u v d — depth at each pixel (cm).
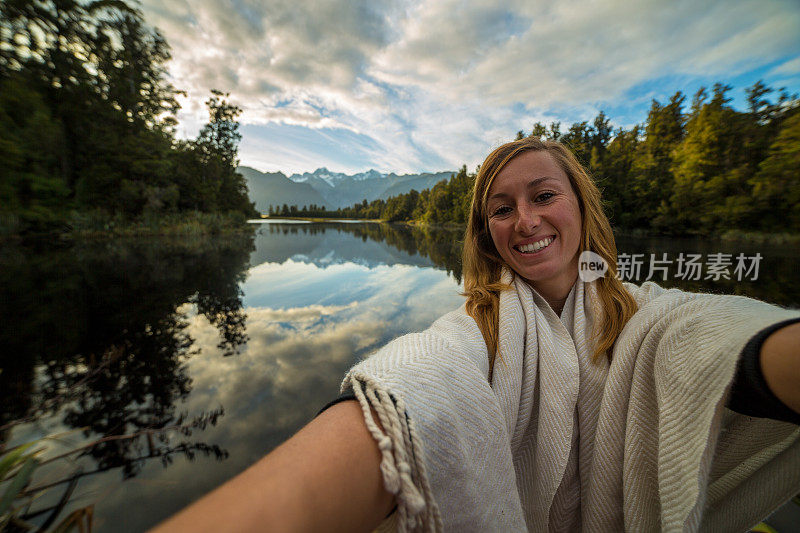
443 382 48
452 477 44
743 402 43
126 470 221
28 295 762
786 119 1959
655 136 3123
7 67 2398
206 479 212
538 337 85
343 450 36
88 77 2798
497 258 101
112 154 2733
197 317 595
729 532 65
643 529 61
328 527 32
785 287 674
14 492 160
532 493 81
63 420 283
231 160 4341
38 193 2192
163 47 3281
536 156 87
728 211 1930
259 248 1991
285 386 338
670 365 54
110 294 778
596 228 93
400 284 852
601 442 70
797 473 58
